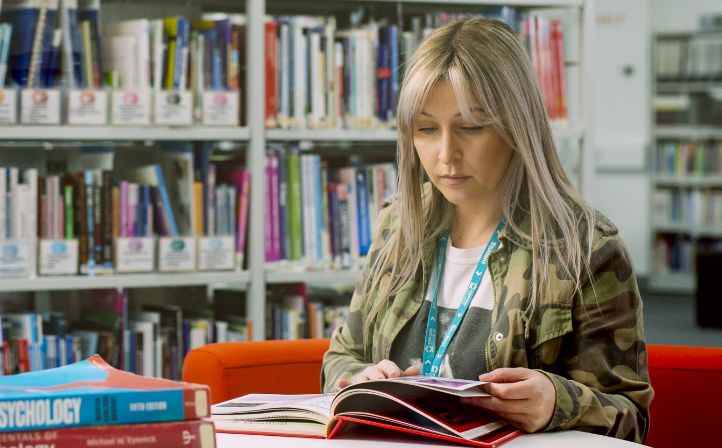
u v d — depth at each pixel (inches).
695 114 406.6
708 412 77.4
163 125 128.0
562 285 60.8
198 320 133.0
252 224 132.7
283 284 136.8
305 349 91.0
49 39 123.6
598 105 418.6
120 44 127.4
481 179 62.3
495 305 63.2
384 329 68.4
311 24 138.0
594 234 61.6
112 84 127.3
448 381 53.4
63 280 123.4
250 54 131.8
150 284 127.8
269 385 89.0
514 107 61.4
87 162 127.5
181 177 130.9
